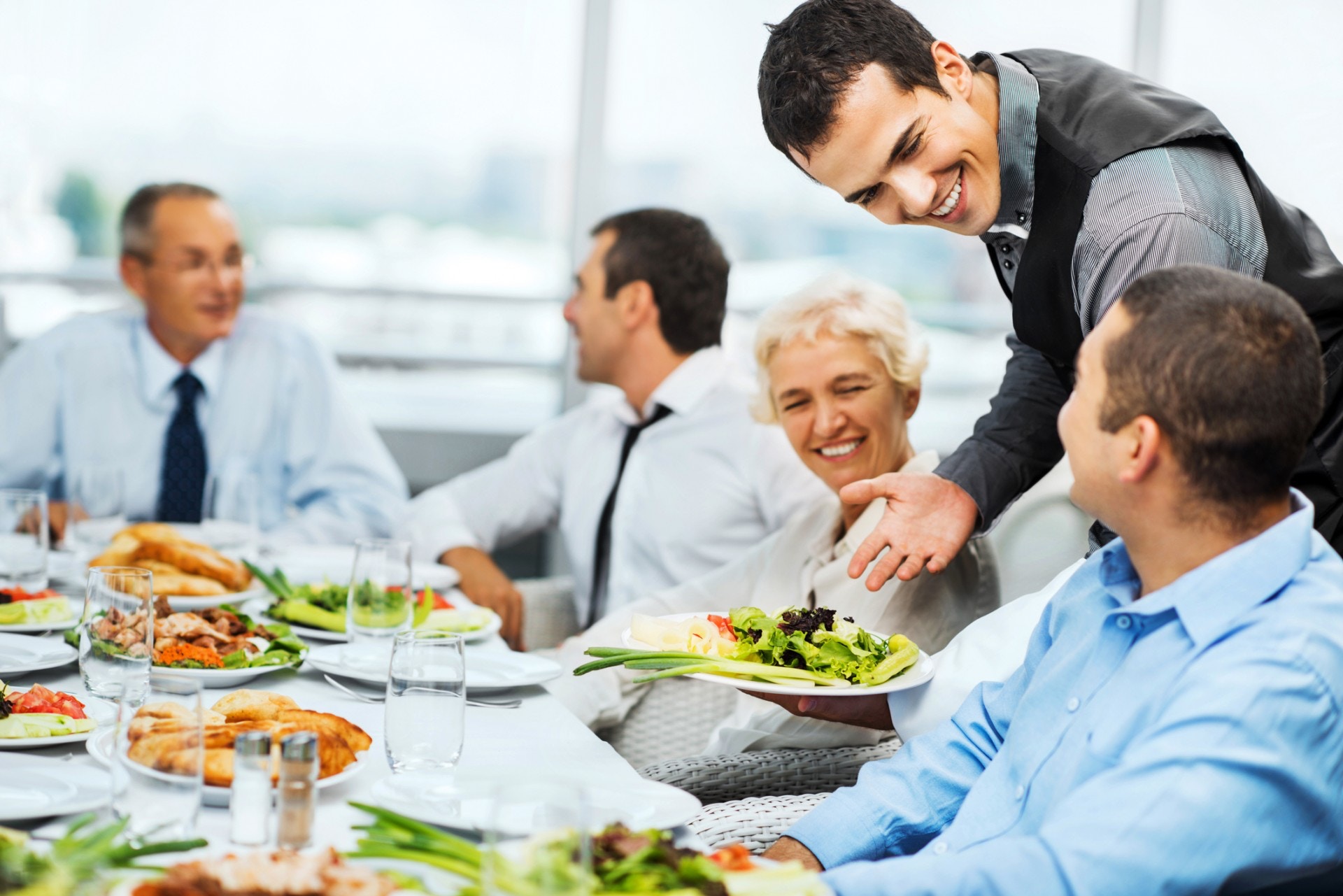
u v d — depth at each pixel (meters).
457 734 1.10
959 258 4.15
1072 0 3.95
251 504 2.39
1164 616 1.06
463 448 4.30
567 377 4.18
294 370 3.39
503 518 2.94
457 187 4.12
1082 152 1.49
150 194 3.22
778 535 2.18
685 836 1.10
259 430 3.36
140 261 3.22
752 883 0.87
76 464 3.29
